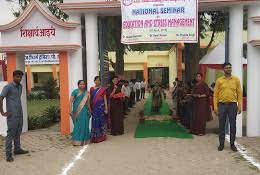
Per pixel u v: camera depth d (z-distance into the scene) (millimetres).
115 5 11172
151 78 41125
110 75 15352
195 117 11320
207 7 11336
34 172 7453
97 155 8828
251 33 10859
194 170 7410
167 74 40875
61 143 10438
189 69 16281
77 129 10094
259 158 8305
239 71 11062
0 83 11500
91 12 11578
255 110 11000
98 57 12117
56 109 16781
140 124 14133
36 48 11375
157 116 16344
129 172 7340
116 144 10125
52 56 33188
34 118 14102
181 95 14250
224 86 8914
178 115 14875
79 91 10203
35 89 36375
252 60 10906
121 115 11672
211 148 9367
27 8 11352
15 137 8875
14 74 8469
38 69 36688
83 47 12242
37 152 9297
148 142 10273
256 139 10531
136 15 10992
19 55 12047
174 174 7168
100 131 10477
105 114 10617
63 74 11672
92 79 11727
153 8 10914
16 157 8766
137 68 40125
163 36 10945
